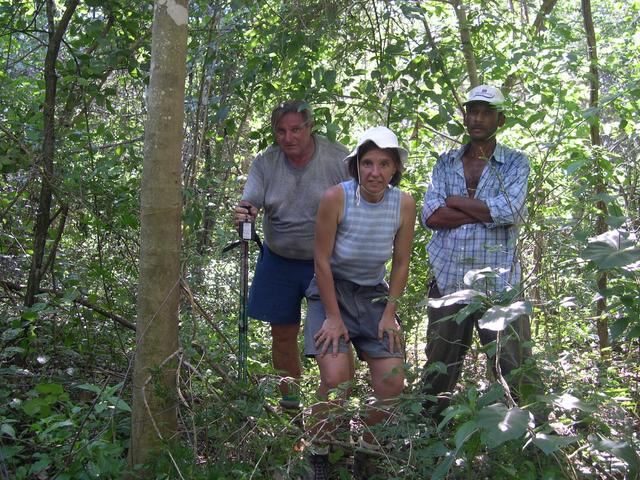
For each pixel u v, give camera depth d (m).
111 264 5.00
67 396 3.48
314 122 4.34
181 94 3.14
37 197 5.09
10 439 3.48
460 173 4.21
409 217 3.87
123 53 4.81
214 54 5.04
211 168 5.62
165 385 3.21
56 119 4.86
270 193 4.37
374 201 3.78
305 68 4.76
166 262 3.18
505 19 5.45
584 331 4.35
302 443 3.34
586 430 3.31
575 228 3.85
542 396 2.77
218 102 5.18
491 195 4.12
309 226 4.35
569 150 4.47
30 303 4.50
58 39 4.61
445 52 4.92
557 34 5.25
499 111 4.22
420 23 5.90
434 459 3.33
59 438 3.27
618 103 4.96
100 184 4.77
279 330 4.50
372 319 3.85
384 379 3.68
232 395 3.38
